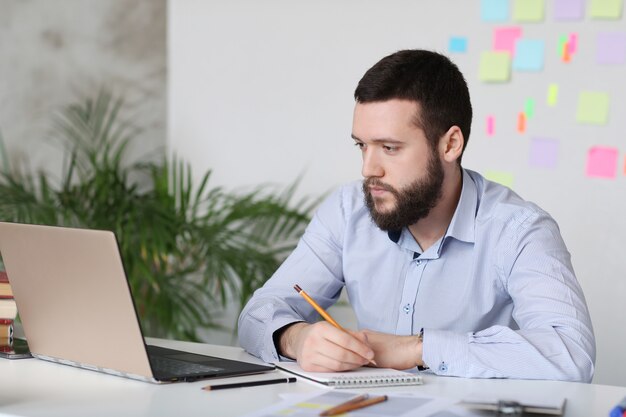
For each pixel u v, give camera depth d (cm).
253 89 405
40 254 171
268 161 403
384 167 196
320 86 392
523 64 354
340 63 388
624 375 343
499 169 360
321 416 137
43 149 417
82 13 426
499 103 359
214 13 411
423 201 197
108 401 148
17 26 408
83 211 370
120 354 164
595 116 343
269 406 144
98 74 431
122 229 358
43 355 184
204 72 414
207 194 413
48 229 167
